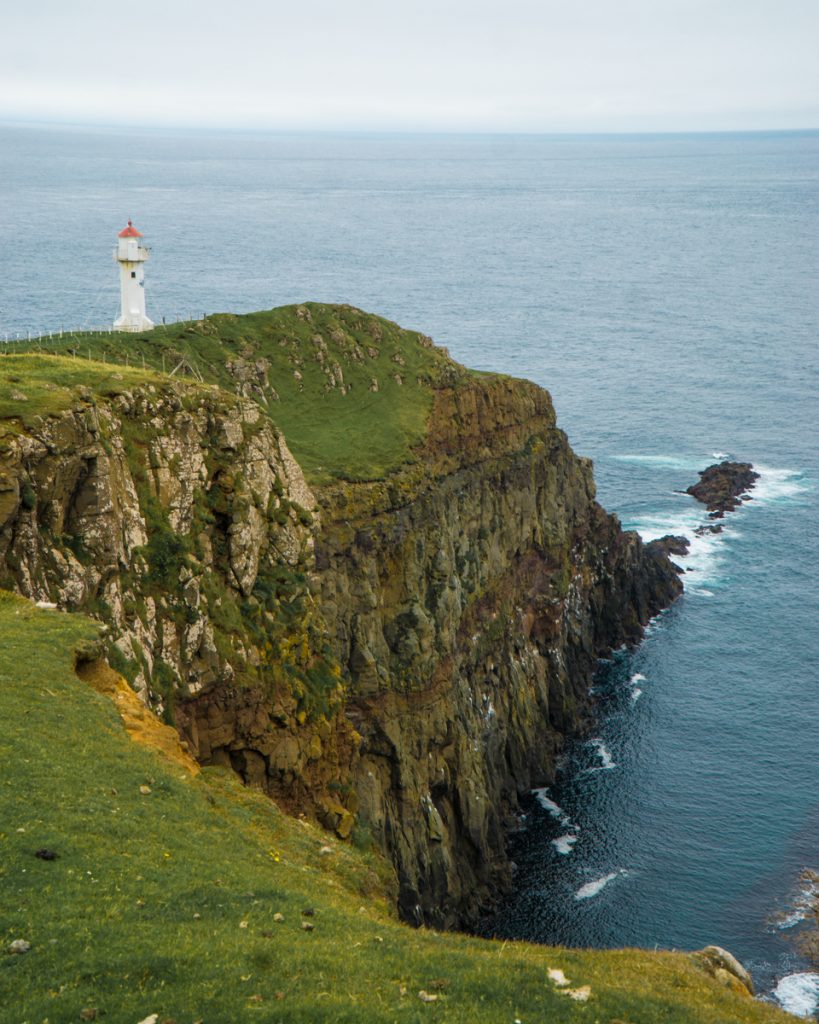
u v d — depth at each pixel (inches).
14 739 1368.1
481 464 3683.6
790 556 5142.7
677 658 4259.4
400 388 3708.2
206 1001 933.2
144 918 1074.7
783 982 2544.3
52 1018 890.7
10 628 1649.9
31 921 1021.8
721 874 2984.7
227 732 2176.4
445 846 2984.7
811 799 3321.9
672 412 7632.9
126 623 1969.7
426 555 3208.7
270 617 2364.7
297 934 1103.6
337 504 2913.4
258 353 3612.2
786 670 4138.8
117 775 1389.0
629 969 1187.3
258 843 1416.1
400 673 2974.9
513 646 3710.6
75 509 1927.9
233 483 2356.1
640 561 4616.1
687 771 3508.9
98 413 2050.9
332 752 2470.5
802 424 7352.4
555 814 3344.0
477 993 1018.1
